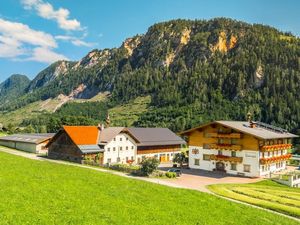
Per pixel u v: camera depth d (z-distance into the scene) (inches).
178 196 1502.2
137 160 3937.0
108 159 3595.0
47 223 920.9
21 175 1455.5
